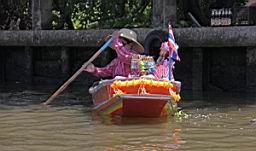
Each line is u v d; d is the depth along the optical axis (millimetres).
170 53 11656
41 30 18984
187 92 16516
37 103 13844
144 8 20844
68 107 13000
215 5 20812
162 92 10984
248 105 13297
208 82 16938
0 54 20406
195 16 19594
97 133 9508
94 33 17984
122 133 9492
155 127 10094
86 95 15797
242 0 20875
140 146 8359
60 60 19328
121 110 11023
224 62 16797
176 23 17344
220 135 9250
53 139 8977
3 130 9875
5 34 19547
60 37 18594
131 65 11508
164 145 8430
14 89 17766
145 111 10992
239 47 16359
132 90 10891
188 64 17188
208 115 11617
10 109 12648
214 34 16031
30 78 19781
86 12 21469
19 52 20156
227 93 16188
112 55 18375
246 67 16062
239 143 8562
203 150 8070
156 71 11602
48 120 11023
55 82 19500
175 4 17094
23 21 22172
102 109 11703
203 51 16641
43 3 19516
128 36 11695
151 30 16859
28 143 8656
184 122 10648
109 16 20891
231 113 11930
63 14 21875
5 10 21938
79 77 19000
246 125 10273
